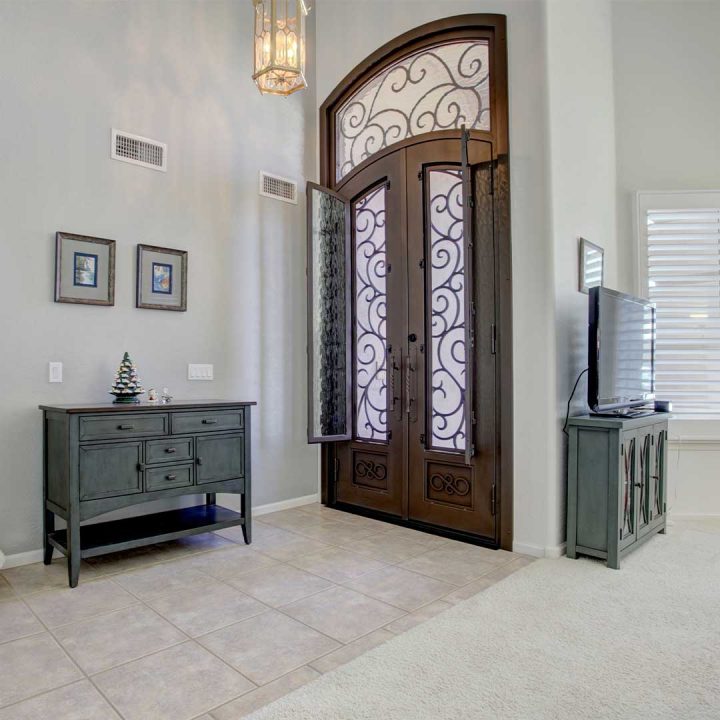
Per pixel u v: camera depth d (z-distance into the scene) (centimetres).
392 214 402
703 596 264
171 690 186
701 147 427
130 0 352
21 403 306
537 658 206
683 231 420
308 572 296
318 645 217
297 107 448
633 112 432
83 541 293
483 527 345
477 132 351
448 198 369
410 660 205
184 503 378
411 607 252
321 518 407
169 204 367
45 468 306
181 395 371
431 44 380
